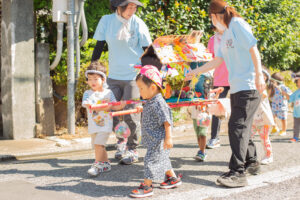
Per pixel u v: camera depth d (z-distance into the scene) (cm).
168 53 420
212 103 446
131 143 488
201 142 498
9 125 622
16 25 606
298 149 589
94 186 383
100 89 435
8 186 378
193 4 862
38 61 646
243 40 373
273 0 1093
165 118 355
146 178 354
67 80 641
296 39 1233
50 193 356
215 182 402
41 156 530
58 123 709
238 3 927
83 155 541
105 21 491
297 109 662
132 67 488
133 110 396
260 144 634
